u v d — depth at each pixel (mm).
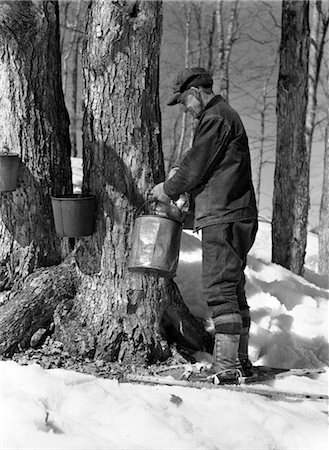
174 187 3713
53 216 4438
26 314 4223
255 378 3953
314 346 4992
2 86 4355
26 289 4312
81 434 2818
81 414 3090
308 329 5160
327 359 4875
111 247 4242
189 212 3932
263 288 5551
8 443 2639
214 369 3842
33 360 4109
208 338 4582
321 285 6898
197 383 3717
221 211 3701
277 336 4812
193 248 5402
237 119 3729
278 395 3721
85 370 4082
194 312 4762
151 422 3020
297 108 6484
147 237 3777
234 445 3059
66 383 3318
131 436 2924
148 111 4246
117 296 4266
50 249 4512
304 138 6602
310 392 3832
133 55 4129
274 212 6648
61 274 4387
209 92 3809
